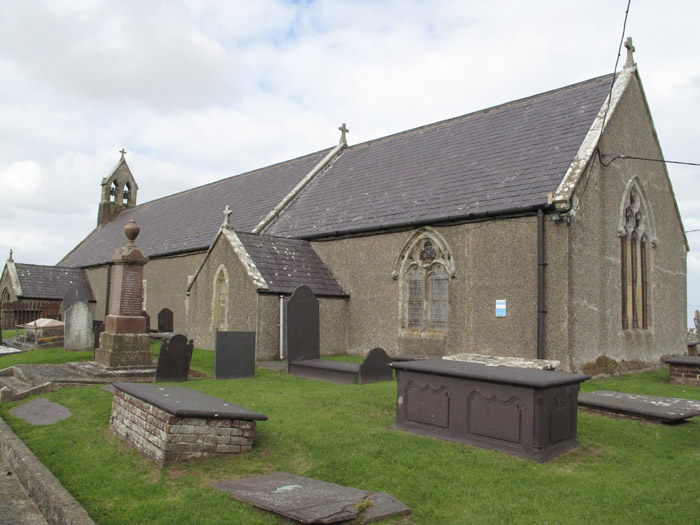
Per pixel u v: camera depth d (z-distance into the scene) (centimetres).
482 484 601
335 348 1798
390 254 1720
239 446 704
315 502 527
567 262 1304
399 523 512
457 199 1598
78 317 1827
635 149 1688
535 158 1563
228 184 3134
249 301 1648
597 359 1395
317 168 2480
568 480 612
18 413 989
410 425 802
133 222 1367
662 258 1817
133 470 654
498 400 709
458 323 1513
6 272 3241
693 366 1277
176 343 1220
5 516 582
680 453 736
